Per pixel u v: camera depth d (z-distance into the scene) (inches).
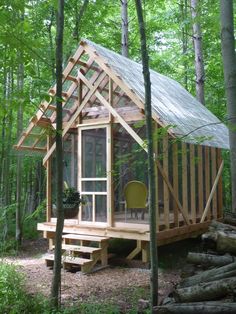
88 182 348.8
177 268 291.0
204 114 412.5
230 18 242.7
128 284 251.0
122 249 346.9
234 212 250.7
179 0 622.8
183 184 330.3
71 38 295.4
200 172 362.6
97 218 339.9
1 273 238.8
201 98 496.7
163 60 660.7
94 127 345.4
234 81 239.9
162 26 633.0
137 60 687.1
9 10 170.9
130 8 658.8
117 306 203.5
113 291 235.6
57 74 180.5
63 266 292.7
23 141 369.7
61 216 186.4
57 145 184.2
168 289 233.6
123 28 528.1
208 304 156.5
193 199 344.2
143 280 259.6
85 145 353.4
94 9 509.4
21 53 173.8
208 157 379.9
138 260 317.7
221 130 405.1
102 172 337.7
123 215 368.2
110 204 327.6
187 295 167.8
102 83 345.1
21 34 170.2
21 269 296.4
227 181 537.0
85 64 347.3
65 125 364.2
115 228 311.7
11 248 384.8
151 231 172.6
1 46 177.6
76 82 356.2
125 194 317.4
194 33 500.4
